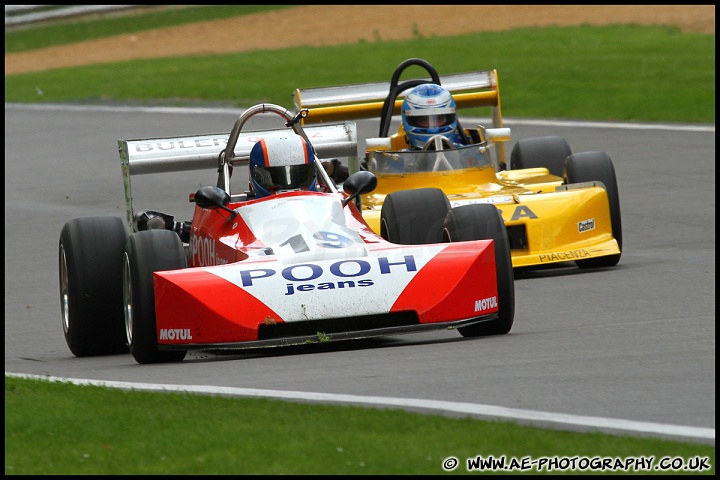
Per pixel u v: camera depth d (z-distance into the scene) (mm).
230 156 36156
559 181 46938
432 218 33531
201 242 33844
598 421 20922
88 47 172500
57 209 67250
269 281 27984
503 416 21359
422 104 46938
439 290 28188
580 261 42875
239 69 128250
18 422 22766
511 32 144500
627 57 114688
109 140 91188
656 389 23266
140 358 29500
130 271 29469
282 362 28047
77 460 20031
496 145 51719
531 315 34125
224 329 27375
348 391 24016
